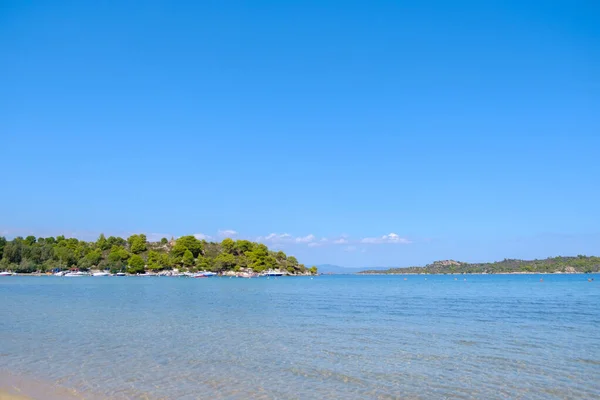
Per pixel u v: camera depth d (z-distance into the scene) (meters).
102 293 103.81
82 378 26.16
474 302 83.94
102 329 44.16
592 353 33.72
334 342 37.91
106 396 23.00
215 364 29.69
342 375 27.25
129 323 48.78
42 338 38.88
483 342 38.22
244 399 22.66
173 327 45.91
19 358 31.05
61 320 51.06
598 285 165.88
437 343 37.72
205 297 94.94
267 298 93.88
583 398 23.27
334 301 86.12
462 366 29.59
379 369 28.69
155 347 35.12
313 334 42.03
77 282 173.25
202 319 53.19
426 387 24.91
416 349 35.03
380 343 37.53
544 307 72.75
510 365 29.88
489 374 27.61
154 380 25.81
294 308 69.44
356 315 59.16
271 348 35.03
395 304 78.75
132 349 34.28
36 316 54.81
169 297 93.12
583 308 70.56
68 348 34.53
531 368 29.08
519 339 39.66
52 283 160.62
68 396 23.00
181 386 24.70
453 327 47.41
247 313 60.84
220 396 23.09
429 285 182.62
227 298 92.44
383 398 23.06
